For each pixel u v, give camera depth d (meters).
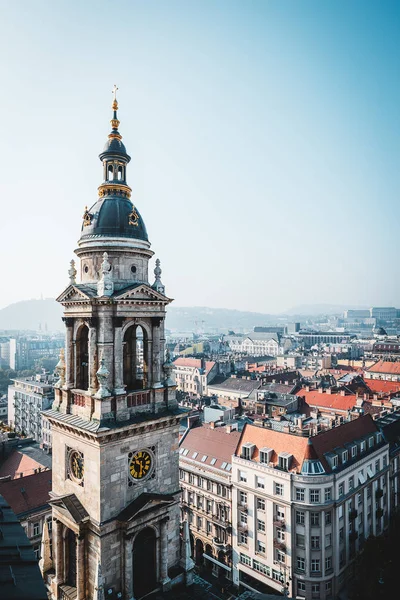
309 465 69.56
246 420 109.81
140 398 35.12
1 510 26.77
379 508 80.94
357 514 74.69
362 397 125.88
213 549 82.50
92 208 37.22
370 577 65.81
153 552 34.88
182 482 89.69
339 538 70.75
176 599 34.31
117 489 32.53
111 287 33.38
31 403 155.38
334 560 69.12
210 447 89.19
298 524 69.25
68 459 35.41
